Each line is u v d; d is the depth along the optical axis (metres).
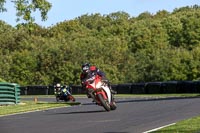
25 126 49.75
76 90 179.00
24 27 117.62
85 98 137.50
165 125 45.00
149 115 56.53
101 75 65.38
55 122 52.88
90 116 58.94
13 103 95.94
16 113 71.62
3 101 93.12
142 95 146.62
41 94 185.50
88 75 65.00
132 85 165.88
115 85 169.75
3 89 93.25
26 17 116.31
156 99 98.44
